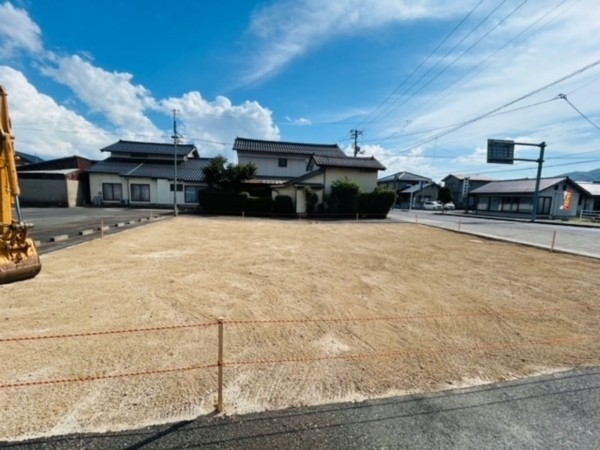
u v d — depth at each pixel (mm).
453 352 2992
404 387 2404
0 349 2791
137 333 3189
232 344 3047
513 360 2857
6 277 3686
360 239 10680
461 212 32812
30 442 1734
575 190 25938
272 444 1790
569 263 7188
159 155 25984
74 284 4688
